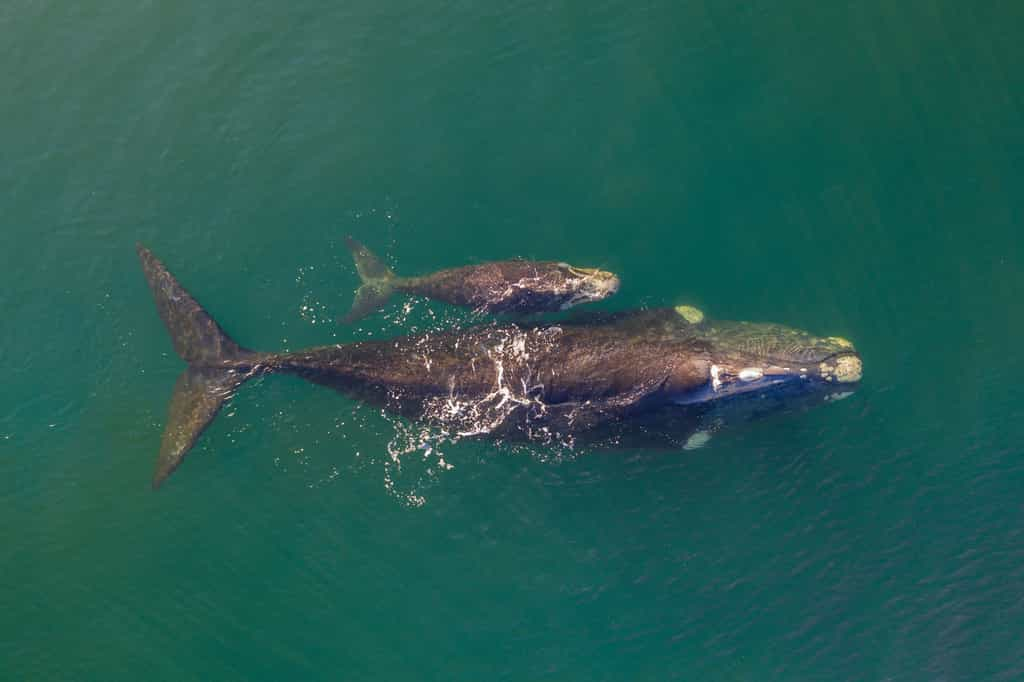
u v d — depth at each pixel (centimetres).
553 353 1919
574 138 2228
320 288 2094
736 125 2211
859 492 1881
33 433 1984
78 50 2320
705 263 2105
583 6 2352
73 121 2253
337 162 2220
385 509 1895
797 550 1844
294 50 2323
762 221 2125
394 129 2253
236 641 1833
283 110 2269
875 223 2091
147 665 1819
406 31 2342
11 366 2036
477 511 1889
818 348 1916
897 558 1817
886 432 1923
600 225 2144
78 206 2172
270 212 2167
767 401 1898
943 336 1994
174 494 1920
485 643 1812
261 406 1953
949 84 2197
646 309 2050
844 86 2220
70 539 1895
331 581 1858
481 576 1853
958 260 2050
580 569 1852
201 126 2248
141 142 2231
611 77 2289
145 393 2009
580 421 1897
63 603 1852
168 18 2348
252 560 1878
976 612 1759
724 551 1853
